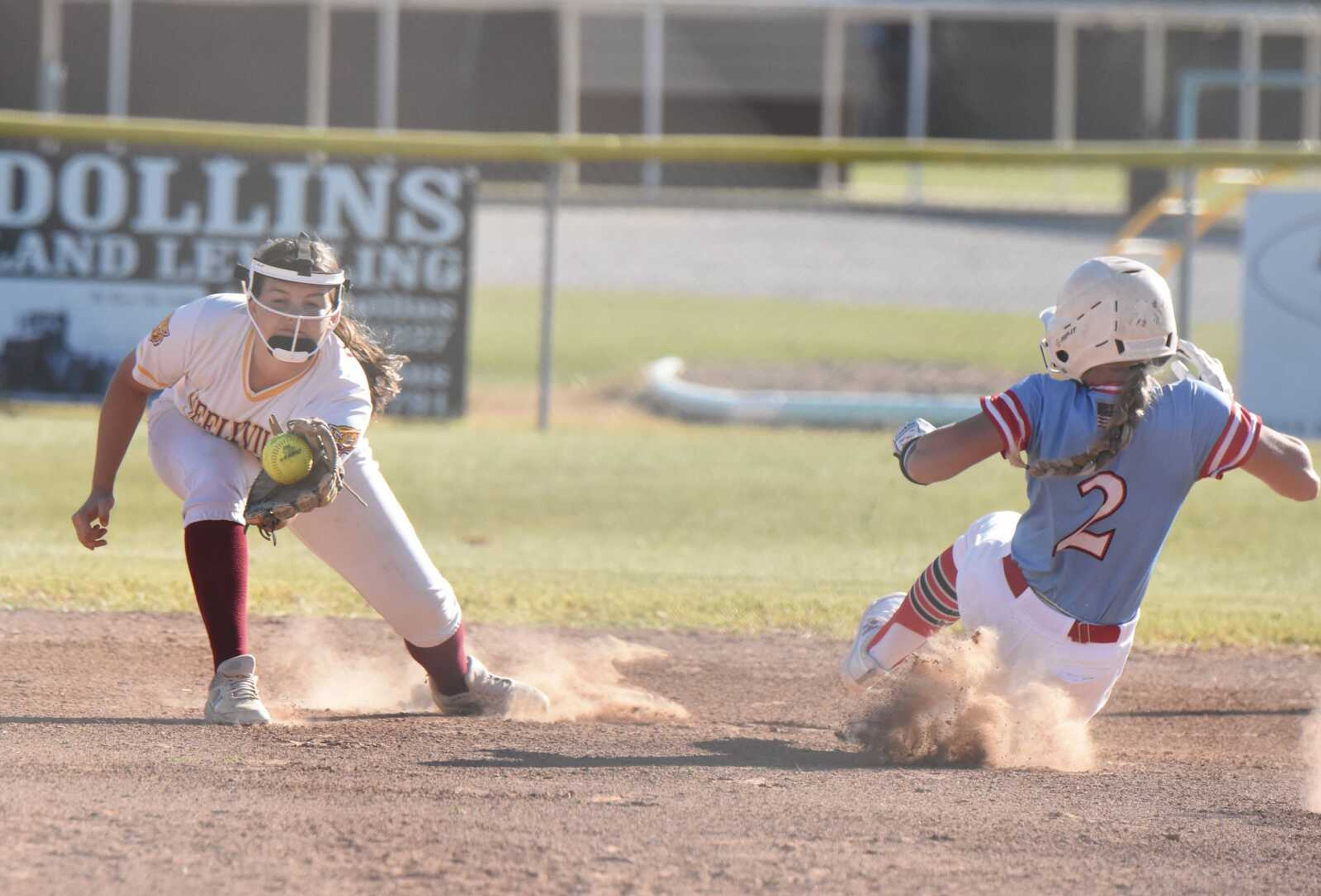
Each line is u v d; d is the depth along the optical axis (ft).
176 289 141.28
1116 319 44.16
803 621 79.92
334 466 47.96
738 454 136.15
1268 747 56.80
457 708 57.36
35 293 140.77
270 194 141.18
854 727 50.88
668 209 298.15
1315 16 323.78
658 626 78.33
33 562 84.74
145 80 309.63
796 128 334.44
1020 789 43.01
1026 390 45.68
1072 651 47.39
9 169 139.85
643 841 35.27
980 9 320.91
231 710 50.49
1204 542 106.52
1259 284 146.41
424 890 31.37
